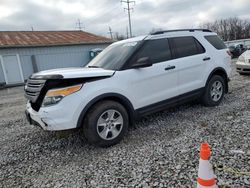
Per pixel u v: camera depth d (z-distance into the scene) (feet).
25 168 10.35
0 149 12.69
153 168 9.24
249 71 28.09
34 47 56.18
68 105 10.43
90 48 66.18
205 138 11.61
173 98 14.32
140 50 12.96
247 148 10.09
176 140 11.71
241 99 18.43
